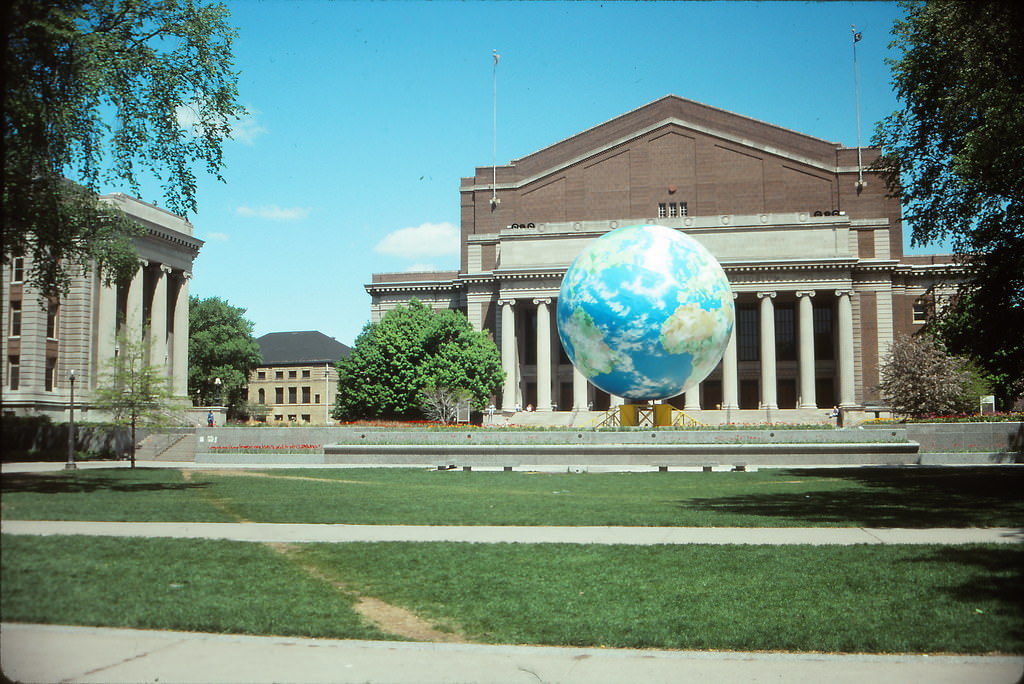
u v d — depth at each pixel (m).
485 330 85.19
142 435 54.44
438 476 33.06
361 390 78.38
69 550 12.71
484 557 13.73
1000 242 29.70
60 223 27.02
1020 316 31.33
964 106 27.41
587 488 27.59
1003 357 35.50
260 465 41.78
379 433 42.16
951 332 36.34
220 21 26.47
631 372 36.16
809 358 80.38
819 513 19.77
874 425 44.22
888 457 37.78
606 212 93.00
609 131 94.06
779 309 89.44
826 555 13.64
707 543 15.23
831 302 87.00
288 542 15.23
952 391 58.31
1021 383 43.97
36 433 51.47
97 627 9.22
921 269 85.62
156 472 34.75
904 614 9.91
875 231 86.81
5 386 60.69
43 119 21.05
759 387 88.12
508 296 85.31
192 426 56.78
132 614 9.66
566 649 8.80
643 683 7.64
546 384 83.56
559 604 10.61
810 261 80.12
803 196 90.00
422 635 9.30
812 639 8.98
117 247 32.03
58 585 10.51
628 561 13.33
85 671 7.70
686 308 34.84
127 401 46.78
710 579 11.95
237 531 16.61
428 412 74.50
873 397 83.44
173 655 8.34
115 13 24.61
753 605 10.48
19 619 9.30
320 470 36.94
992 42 23.53
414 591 11.33
